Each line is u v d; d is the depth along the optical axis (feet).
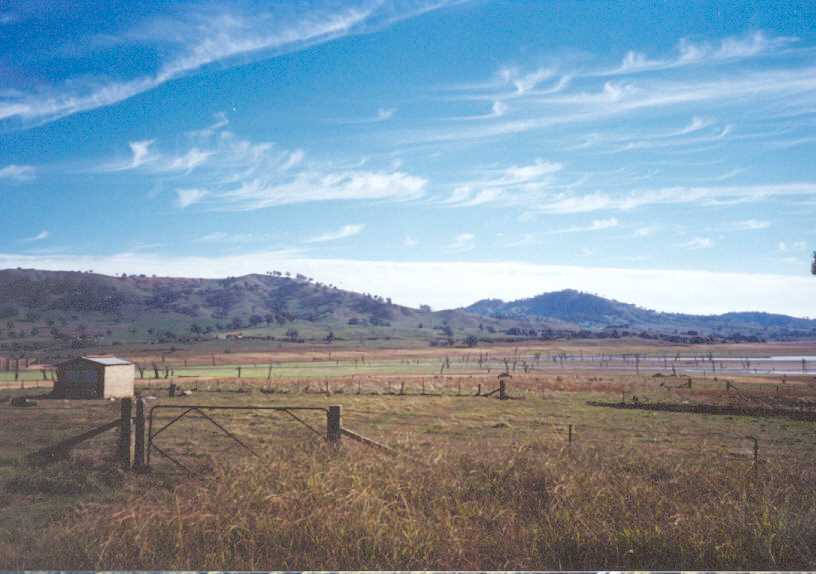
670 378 243.40
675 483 33.94
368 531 24.16
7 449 59.82
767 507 26.43
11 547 24.79
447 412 107.65
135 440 46.65
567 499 29.45
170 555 23.20
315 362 519.60
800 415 105.81
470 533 25.40
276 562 22.63
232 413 97.19
